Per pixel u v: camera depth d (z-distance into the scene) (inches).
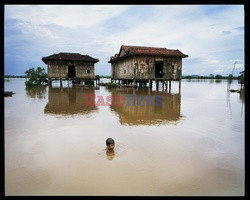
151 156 209.0
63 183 155.1
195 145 244.2
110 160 196.1
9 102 547.5
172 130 306.2
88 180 159.9
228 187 156.7
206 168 186.4
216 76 4621.1
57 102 565.9
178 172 177.6
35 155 204.7
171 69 970.1
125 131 295.4
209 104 580.7
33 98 639.8
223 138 271.7
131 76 945.5
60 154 208.1
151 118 387.2
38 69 1454.2
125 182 158.7
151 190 149.4
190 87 1451.8
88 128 306.8
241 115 425.1
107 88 1146.0
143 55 913.5
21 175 165.5
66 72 1194.0
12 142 241.0
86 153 211.5
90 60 1218.6
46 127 307.4
